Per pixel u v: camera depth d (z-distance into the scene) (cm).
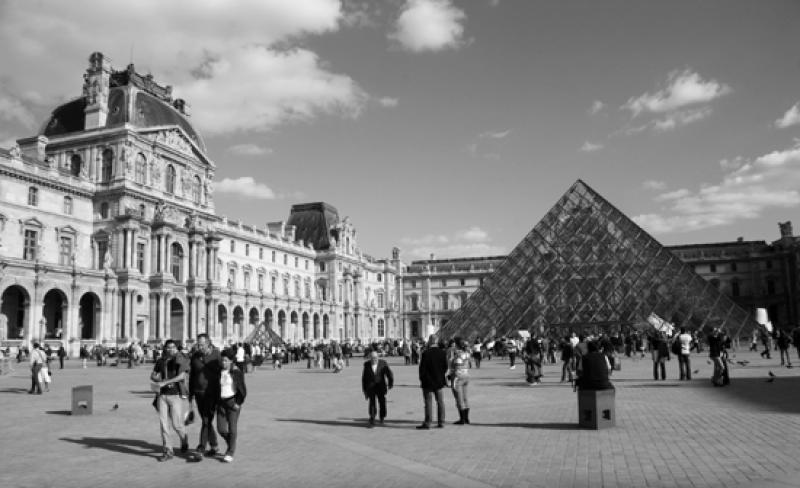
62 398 3547
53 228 9481
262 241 14500
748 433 1998
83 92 11000
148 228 10275
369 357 2389
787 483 1373
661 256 8625
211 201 12356
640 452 1753
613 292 8431
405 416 2641
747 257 18175
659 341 4034
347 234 17838
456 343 2434
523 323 8425
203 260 11244
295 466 1697
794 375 4225
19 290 8631
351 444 1994
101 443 2080
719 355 3512
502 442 1955
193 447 2008
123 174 10175
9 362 5800
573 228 9119
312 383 4569
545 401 3042
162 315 10012
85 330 9806
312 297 16662
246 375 5641
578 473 1531
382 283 19912
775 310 17912
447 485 1448
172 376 1862
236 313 12669
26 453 1916
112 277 9419
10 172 8800
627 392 3309
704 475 1477
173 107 12081
